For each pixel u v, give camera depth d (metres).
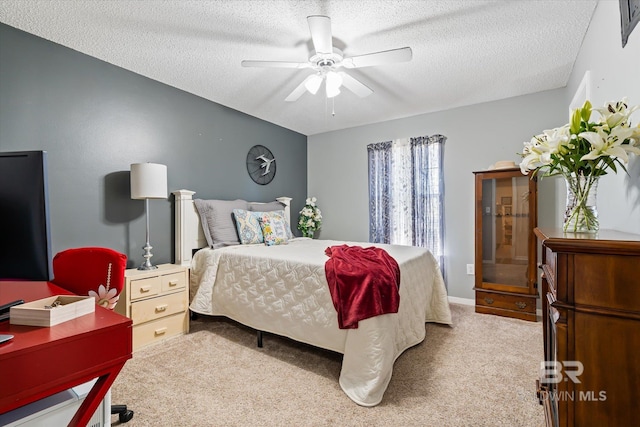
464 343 2.45
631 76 1.31
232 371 2.04
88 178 2.47
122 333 0.77
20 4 1.84
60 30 2.12
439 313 2.85
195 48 2.37
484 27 2.07
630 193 1.31
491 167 3.19
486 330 2.73
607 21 1.65
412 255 2.57
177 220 3.04
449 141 3.67
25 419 0.86
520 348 2.35
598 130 1.04
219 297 2.72
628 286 0.79
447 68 2.66
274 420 1.55
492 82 2.94
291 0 1.81
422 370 2.03
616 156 1.00
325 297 2.04
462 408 1.63
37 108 2.20
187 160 3.22
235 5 1.86
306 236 4.52
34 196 0.95
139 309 2.38
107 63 2.58
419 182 3.78
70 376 0.68
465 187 3.57
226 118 3.63
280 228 3.43
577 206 1.17
